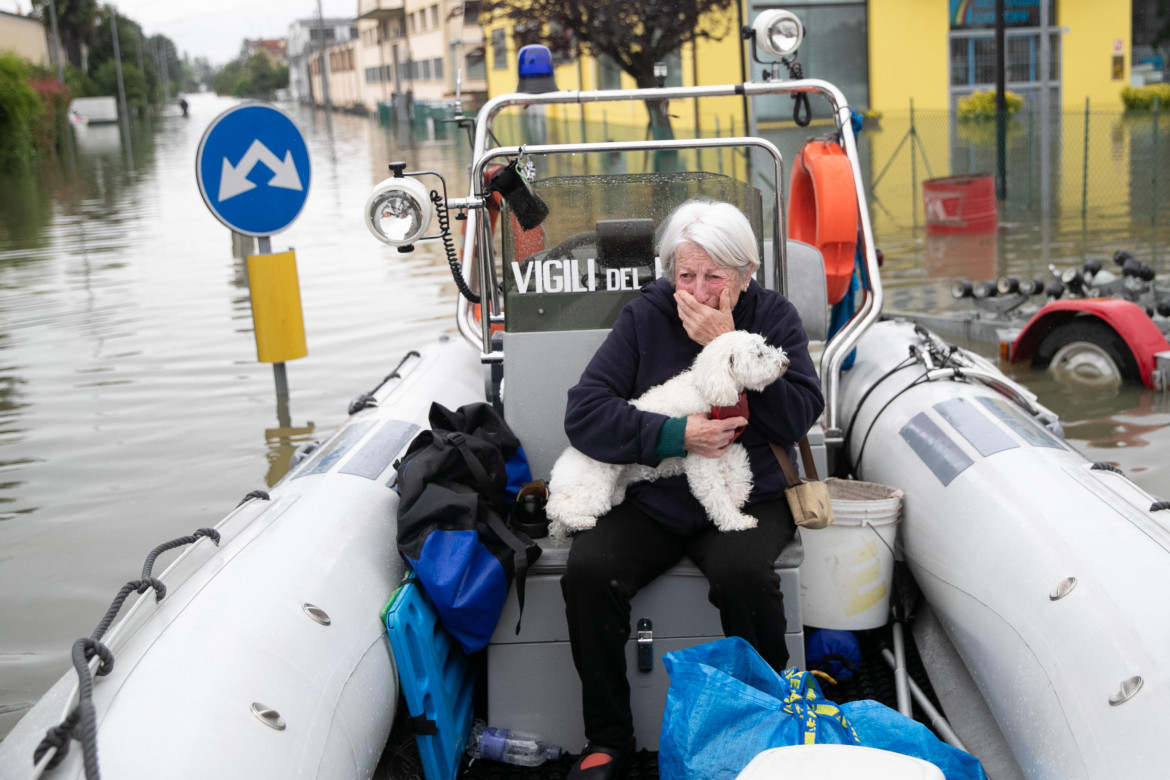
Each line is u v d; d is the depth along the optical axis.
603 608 2.28
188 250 12.77
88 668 1.62
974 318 6.88
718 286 2.41
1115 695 1.83
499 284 3.69
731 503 2.38
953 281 8.86
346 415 5.75
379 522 2.55
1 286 10.56
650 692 2.46
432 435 2.54
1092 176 15.10
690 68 18.94
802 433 2.42
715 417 2.34
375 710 2.11
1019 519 2.39
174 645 1.82
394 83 46.75
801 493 2.45
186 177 24.38
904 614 2.95
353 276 10.29
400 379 3.88
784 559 2.38
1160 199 12.94
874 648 2.89
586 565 2.29
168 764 1.56
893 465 3.07
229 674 1.79
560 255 2.72
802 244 3.39
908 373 3.47
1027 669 2.12
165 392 6.34
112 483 4.82
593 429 2.36
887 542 2.73
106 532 4.26
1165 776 1.65
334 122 51.22
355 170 21.98
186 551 2.17
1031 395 3.34
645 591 2.45
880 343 3.92
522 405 2.75
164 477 4.88
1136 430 4.86
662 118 6.44
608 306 2.73
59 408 6.07
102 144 40.47
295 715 1.83
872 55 22.45
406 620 2.20
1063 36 24.14
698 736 1.95
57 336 8.05
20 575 3.87
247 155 5.50
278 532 2.33
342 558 2.32
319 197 17.95
